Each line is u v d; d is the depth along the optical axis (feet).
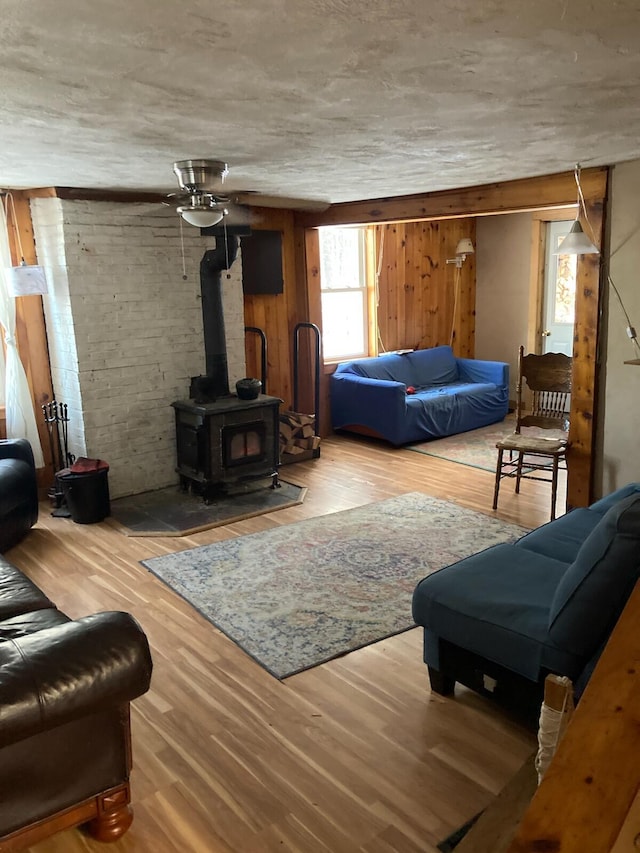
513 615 7.66
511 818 6.25
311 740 7.96
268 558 13.03
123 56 5.87
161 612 11.07
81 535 14.48
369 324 24.08
